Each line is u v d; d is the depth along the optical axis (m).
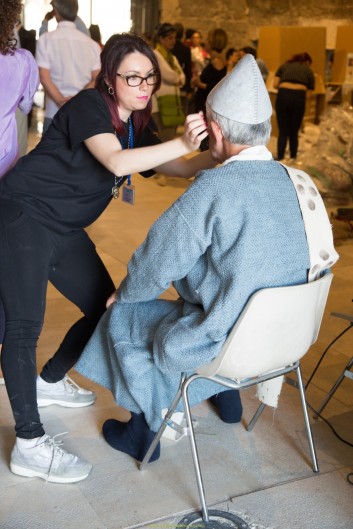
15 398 2.39
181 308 2.28
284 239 2.10
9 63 2.56
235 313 2.07
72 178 2.37
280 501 2.37
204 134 2.16
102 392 3.05
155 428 2.40
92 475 2.47
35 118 11.11
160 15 13.18
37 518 2.23
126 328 2.37
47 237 2.41
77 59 5.11
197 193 2.05
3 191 2.38
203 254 2.14
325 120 6.77
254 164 2.08
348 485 2.47
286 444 2.71
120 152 2.21
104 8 13.39
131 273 2.23
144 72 2.28
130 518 2.26
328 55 11.10
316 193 2.21
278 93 8.18
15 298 2.37
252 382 2.28
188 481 2.46
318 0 13.03
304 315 2.21
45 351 3.39
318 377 3.27
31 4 13.62
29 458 2.42
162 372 2.30
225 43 8.84
